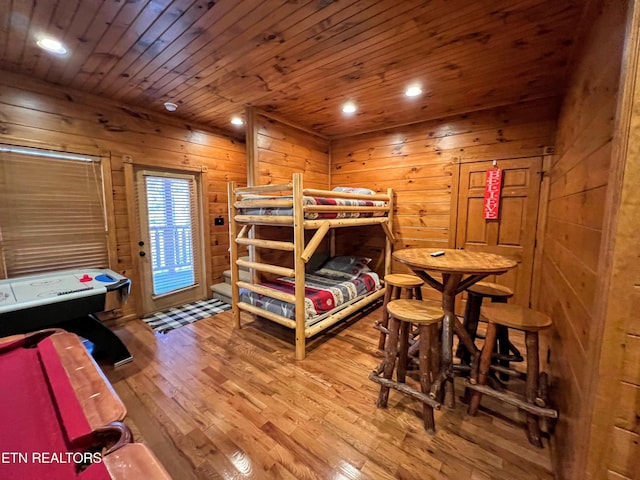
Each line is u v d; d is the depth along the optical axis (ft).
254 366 7.80
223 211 14.03
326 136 14.11
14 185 8.15
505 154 9.91
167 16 5.42
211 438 5.31
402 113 10.96
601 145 3.68
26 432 2.50
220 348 8.82
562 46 6.40
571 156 5.94
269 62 7.20
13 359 3.74
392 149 12.60
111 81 8.34
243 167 14.61
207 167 13.06
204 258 13.39
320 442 5.22
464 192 10.82
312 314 8.63
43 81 8.33
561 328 5.38
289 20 5.56
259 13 5.33
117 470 2.00
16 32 5.92
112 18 5.47
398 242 12.74
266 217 8.84
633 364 2.82
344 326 10.64
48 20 5.53
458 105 10.08
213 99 9.62
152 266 11.64
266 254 10.96
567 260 5.41
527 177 9.54
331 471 4.64
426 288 12.42
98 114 9.55
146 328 10.27
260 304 9.57
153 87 8.75
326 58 6.97
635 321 2.78
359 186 13.74
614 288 2.85
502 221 10.11
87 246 9.62
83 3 5.04
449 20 5.57
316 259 13.75
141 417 5.85
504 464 4.78
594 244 3.56
